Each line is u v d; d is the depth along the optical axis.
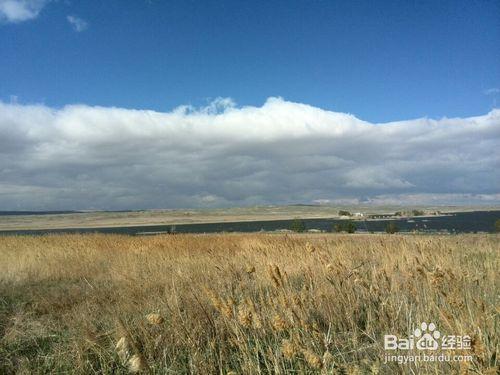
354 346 4.19
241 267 8.50
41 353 5.11
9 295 8.32
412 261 6.57
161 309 5.88
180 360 4.64
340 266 6.12
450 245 10.65
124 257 12.65
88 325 5.56
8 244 17.56
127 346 4.53
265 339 4.51
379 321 4.76
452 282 4.91
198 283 7.23
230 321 4.62
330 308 5.05
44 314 7.01
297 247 10.35
